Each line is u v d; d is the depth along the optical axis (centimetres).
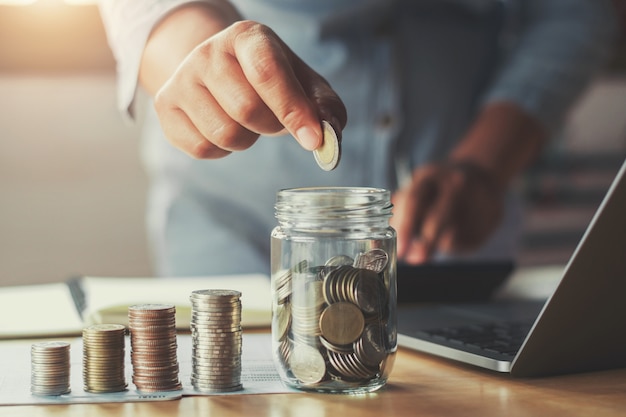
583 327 75
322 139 72
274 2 171
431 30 183
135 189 415
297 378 72
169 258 175
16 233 398
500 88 172
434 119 186
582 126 411
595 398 71
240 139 79
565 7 183
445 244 150
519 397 72
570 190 412
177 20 95
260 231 175
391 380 78
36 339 98
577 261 69
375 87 177
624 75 367
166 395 71
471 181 151
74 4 304
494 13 189
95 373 73
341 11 172
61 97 403
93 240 404
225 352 73
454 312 107
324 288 71
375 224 71
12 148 404
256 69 72
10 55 303
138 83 101
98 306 104
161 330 73
